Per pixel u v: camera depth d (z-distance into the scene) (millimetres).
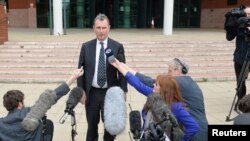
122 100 3732
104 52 4637
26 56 13250
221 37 17562
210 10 28156
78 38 16719
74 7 27109
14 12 27516
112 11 27641
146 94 4031
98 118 4895
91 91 4766
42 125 3639
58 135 6141
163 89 3674
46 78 10945
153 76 11617
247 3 25906
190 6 28578
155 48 14352
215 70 12070
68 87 3783
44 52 13641
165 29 19922
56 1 19359
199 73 11914
